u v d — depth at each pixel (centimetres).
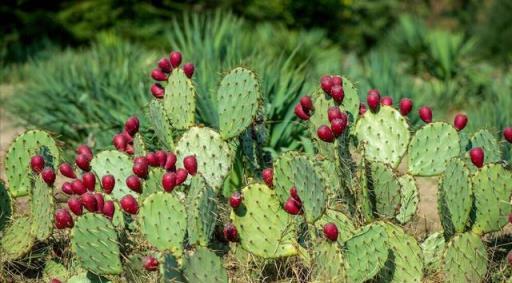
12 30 1298
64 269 515
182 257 454
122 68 902
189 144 534
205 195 455
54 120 826
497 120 809
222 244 505
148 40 1247
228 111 534
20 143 543
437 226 595
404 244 471
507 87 1075
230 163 532
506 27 1359
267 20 1305
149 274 470
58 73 948
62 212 466
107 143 763
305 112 520
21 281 515
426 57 1201
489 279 490
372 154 525
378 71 977
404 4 1480
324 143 509
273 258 479
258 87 526
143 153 542
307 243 489
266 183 483
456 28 1442
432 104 965
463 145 533
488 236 537
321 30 1296
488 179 483
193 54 828
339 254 440
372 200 486
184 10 1266
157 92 588
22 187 544
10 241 518
